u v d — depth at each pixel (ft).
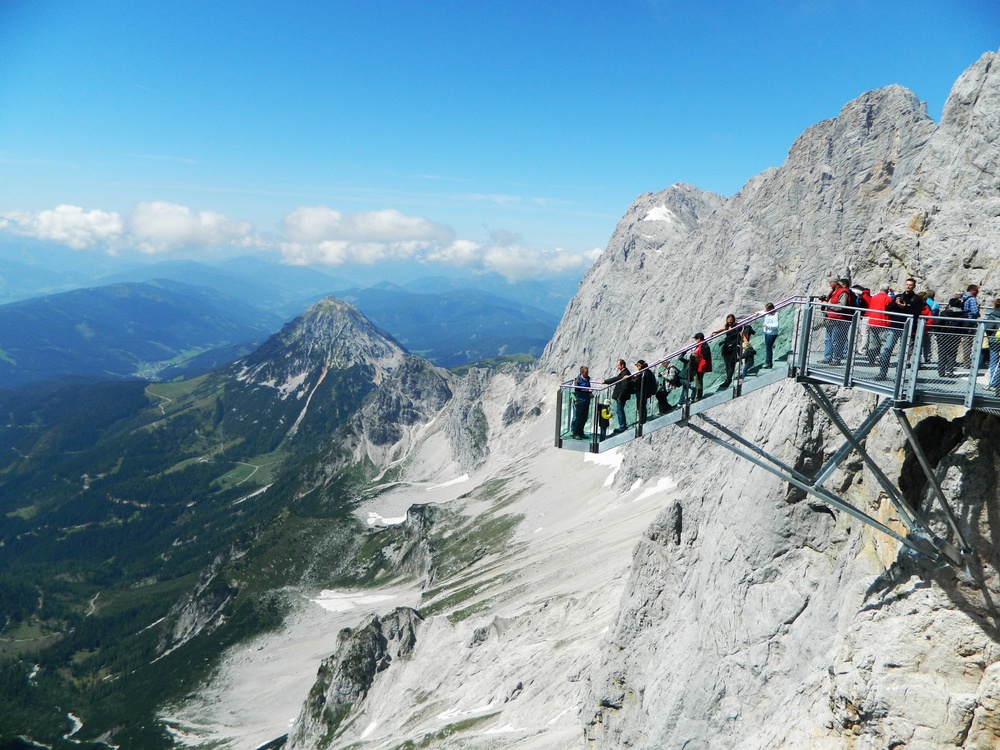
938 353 52.85
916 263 81.41
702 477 135.85
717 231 486.38
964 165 86.33
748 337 59.21
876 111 339.77
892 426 75.31
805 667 86.94
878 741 58.90
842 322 57.06
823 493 58.44
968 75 94.02
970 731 53.93
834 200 340.39
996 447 55.57
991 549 55.01
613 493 463.42
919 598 59.88
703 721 98.89
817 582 91.61
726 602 104.12
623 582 238.48
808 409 94.48
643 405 63.46
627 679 126.31
